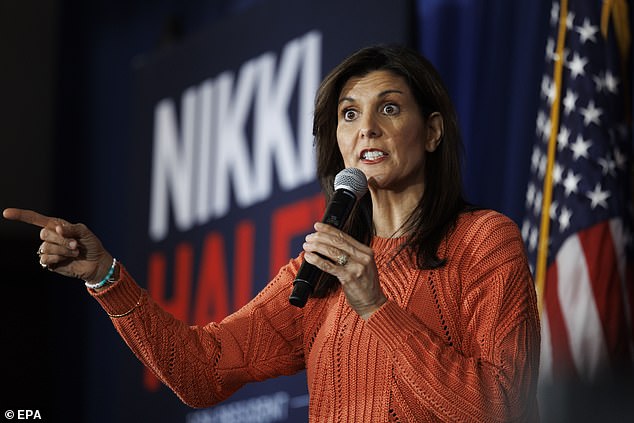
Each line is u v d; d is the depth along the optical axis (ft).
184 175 25.85
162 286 25.94
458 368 9.53
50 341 30.53
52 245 10.45
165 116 26.78
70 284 30.22
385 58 11.12
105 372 28.48
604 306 17.22
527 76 19.77
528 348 9.86
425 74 11.09
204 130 25.52
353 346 10.35
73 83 30.89
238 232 23.95
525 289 10.14
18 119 30.76
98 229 29.71
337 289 10.85
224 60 25.27
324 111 11.40
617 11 18.51
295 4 23.40
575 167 17.90
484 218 10.55
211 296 24.43
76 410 29.48
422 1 21.62
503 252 10.27
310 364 10.76
